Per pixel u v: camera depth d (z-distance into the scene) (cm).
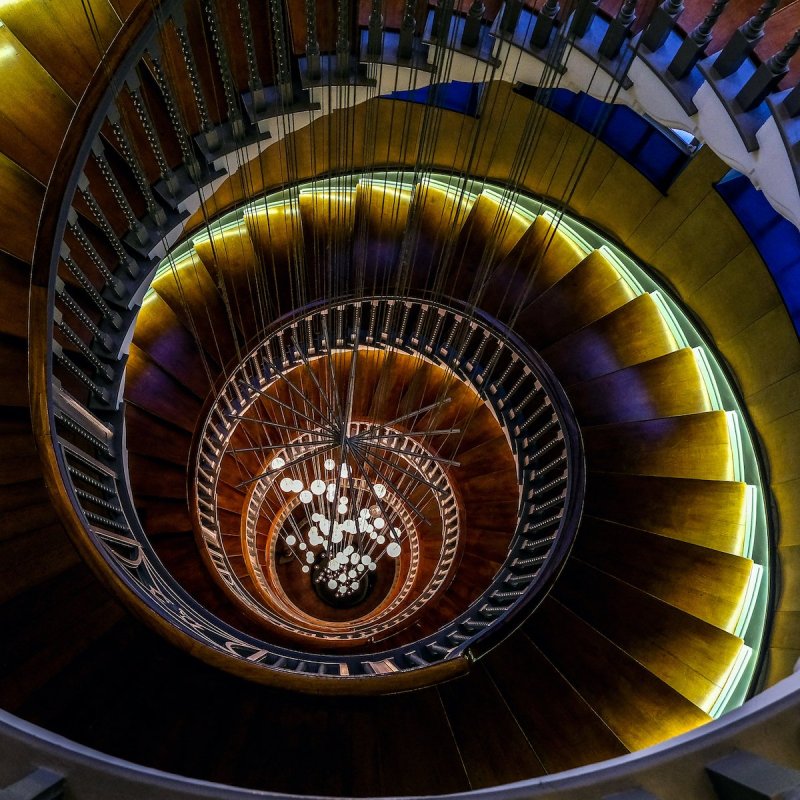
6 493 380
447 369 718
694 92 355
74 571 390
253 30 434
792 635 532
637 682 518
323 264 668
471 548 819
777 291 607
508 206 566
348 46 405
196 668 406
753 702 182
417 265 680
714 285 646
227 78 394
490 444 834
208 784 202
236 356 616
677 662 538
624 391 653
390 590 1021
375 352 789
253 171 660
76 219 371
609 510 602
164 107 438
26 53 403
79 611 389
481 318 632
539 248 705
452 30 384
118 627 393
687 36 347
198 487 637
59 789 161
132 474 625
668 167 641
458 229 692
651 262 684
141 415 625
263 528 966
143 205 443
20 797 149
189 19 426
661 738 495
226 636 491
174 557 636
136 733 385
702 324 660
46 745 168
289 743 410
